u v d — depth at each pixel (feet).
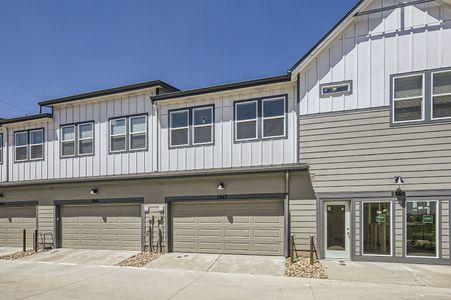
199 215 46.19
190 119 47.29
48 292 29.43
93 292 29.12
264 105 43.75
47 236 54.95
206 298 26.78
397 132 37.55
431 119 36.50
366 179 38.32
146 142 49.47
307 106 41.09
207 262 40.55
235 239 44.16
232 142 44.78
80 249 52.11
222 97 45.91
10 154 59.62
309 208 40.42
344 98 39.65
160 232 47.47
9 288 31.07
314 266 36.42
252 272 35.70
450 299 25.96
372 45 38.96
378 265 36.14
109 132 52.01
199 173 44.50
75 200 53.36
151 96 48.80
